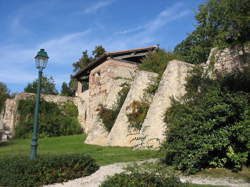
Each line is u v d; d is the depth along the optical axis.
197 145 7.12
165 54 19.44
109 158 9.82
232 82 8.64
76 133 24.23
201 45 21.59
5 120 27.09
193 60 21.64
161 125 12.24
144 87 15.09
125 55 21.92
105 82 21.00
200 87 10.94
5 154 11.69
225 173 6.69
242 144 7.04
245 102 7.35
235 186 5.66
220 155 7.26
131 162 8.77
